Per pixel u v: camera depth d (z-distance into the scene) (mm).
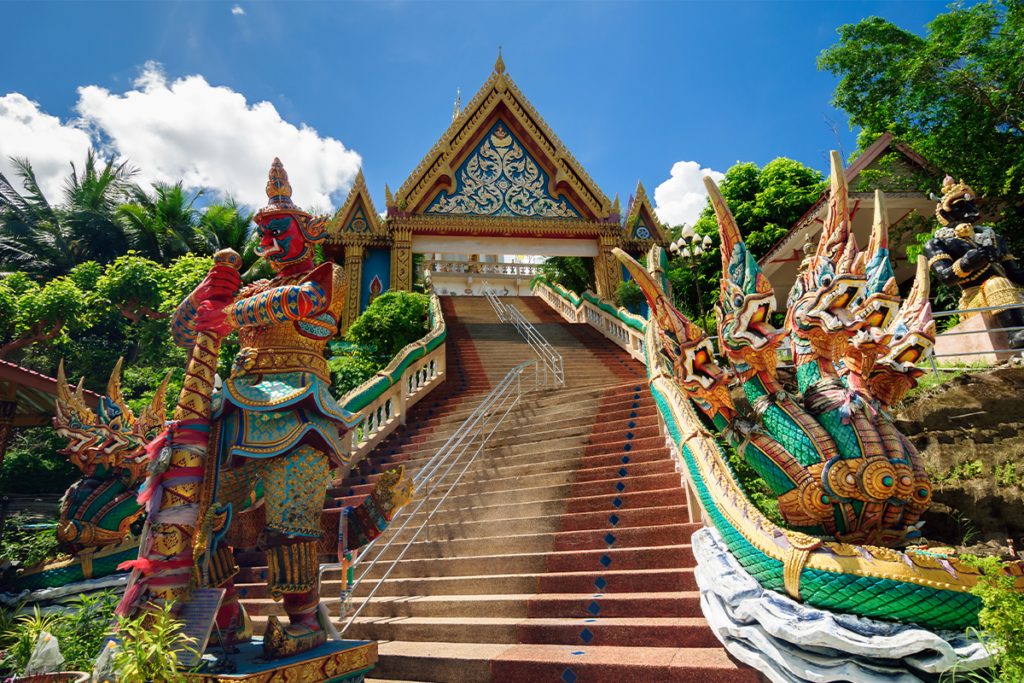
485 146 24688
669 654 4027
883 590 3111
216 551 3980
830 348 4098
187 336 4188
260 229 4410
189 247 26891
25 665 4719
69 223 27719
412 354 12203
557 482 7266
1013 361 7230
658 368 6539
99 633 5191
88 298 18234
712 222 25766
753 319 3939
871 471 3592
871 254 4289
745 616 3467
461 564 6125
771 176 26312
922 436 6172
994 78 13117
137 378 19297
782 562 3408
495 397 10594
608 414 8664
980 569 3182
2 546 7832
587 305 20656
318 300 3812
